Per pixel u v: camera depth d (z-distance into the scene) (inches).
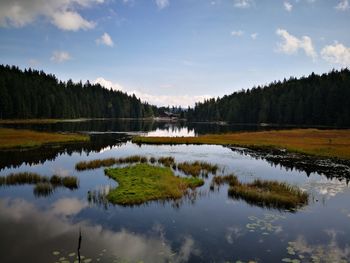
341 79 5718.5
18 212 643.5
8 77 5605.3
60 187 861.2
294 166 1270.9
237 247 482.9
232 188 816.3
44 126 3850.9
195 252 463.8
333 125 4653.1
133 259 437.4
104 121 6584.6
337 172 1144.2
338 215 640.4
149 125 5605.3
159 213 648.4
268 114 5984.3
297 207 695.7
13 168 1157.7
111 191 795.4
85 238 511.5
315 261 433.7
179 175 1051.9
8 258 434.3
